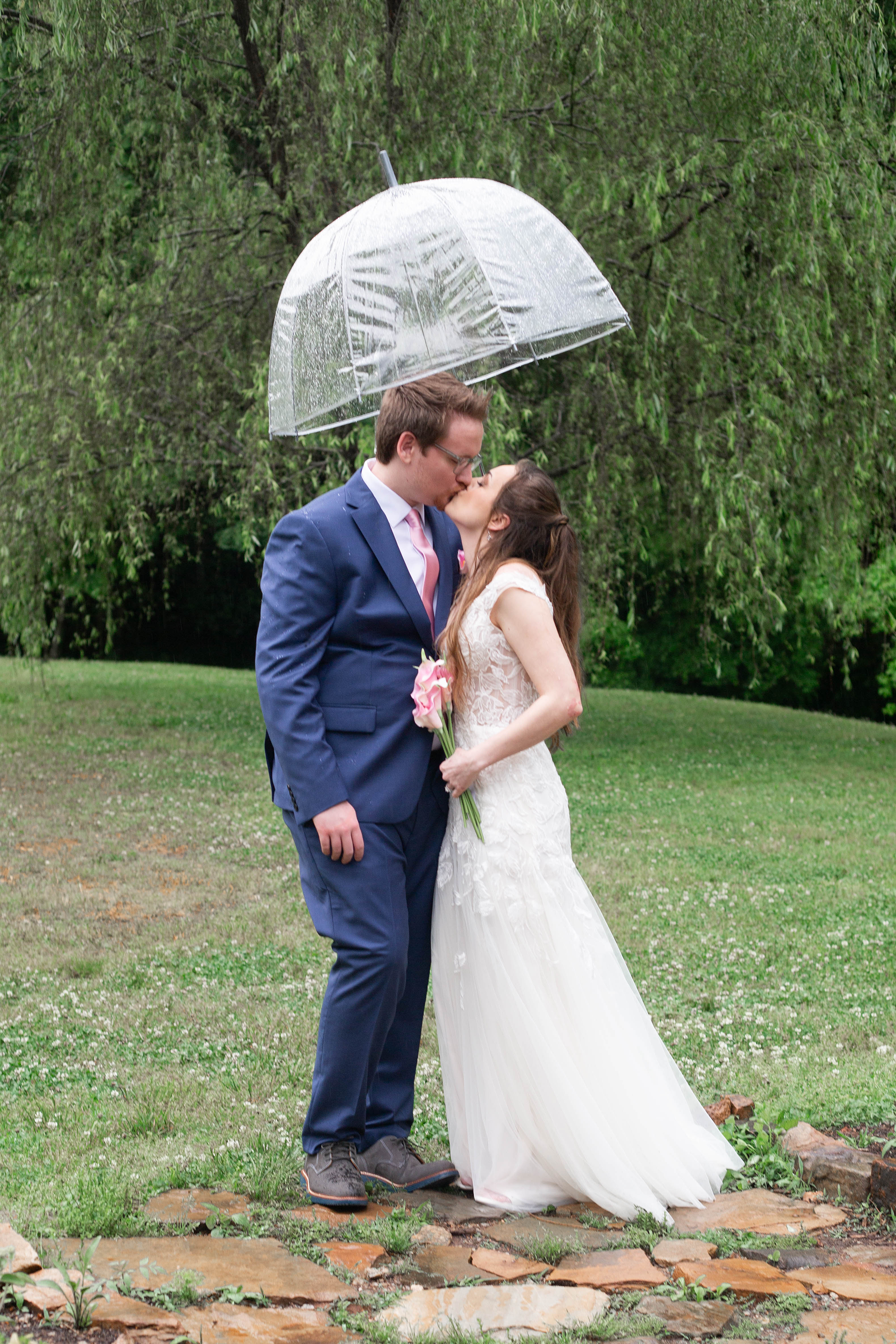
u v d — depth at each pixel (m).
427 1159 3.52
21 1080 4.24
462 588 3.36
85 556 14.35
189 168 11.82
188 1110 3.92
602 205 10.75
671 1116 3.31
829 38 10.53
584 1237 2.93
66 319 12.22
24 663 14.79
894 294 11.25
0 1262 2.30
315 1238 2.85
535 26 9.31
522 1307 2.50
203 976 5.65
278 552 3.20
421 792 3.26
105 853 8.40
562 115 11.30
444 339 3.27
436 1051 4.76
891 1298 2.58
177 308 12.39
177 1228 2.87
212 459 13.34
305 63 10.91
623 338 11.56
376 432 3.30
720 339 11.49
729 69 10.84
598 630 12.59
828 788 11.67
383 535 3.23
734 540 11.45
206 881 7.66
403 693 3.23
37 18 11.11
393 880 3.17
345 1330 2.37
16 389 11.96
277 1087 4.18
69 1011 5.08
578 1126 3.10
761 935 6.50
